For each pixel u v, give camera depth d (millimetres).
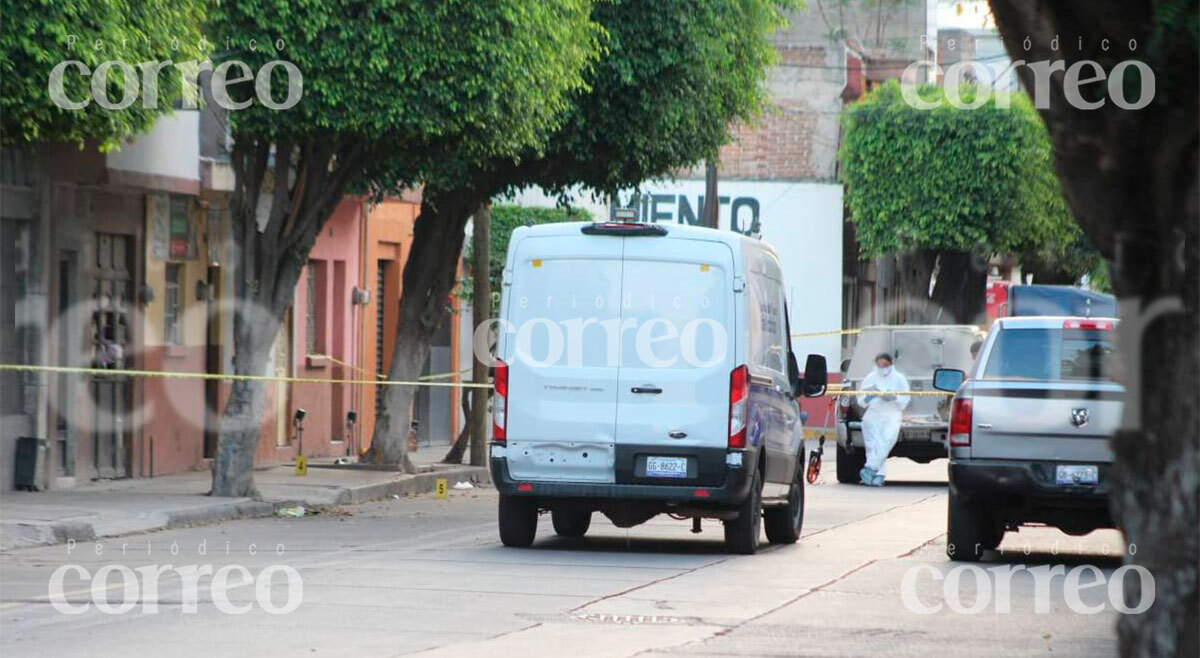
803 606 26281
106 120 37188
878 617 25125
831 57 119375
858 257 123125
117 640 22312
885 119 109750
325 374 69500
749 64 63281
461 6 43531
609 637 22797
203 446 58062
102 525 38156
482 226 66250
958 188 108938
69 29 35188
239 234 46875
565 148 57375
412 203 75562
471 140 46156
